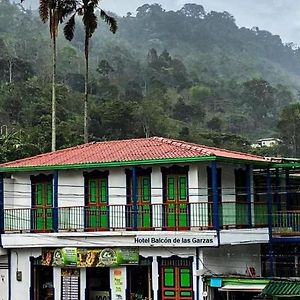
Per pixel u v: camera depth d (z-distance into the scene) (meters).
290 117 92.50
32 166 26.64
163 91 124.50
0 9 152.38
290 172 30.81
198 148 25.41
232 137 91.69
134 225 24.70
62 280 26.42
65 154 28.70
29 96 87.38
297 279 22.42
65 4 41.56
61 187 27.00
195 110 119.00
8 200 27.91
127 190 25.75
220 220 24.66
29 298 26.84
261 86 137.38
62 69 117.81
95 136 82.69
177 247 24.03
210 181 25.33
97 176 26.39
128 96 111.25
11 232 27.09
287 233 26.64
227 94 140.25
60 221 26.28
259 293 22.22
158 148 26.41
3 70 103.00
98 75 125.69
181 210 24.53
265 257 28.05
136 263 24.81
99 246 25.17
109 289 25.55
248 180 26.91
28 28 145.00
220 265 24.81
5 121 82.81
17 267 27.20
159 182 25.16
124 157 25.66
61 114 82.38
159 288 24.42
